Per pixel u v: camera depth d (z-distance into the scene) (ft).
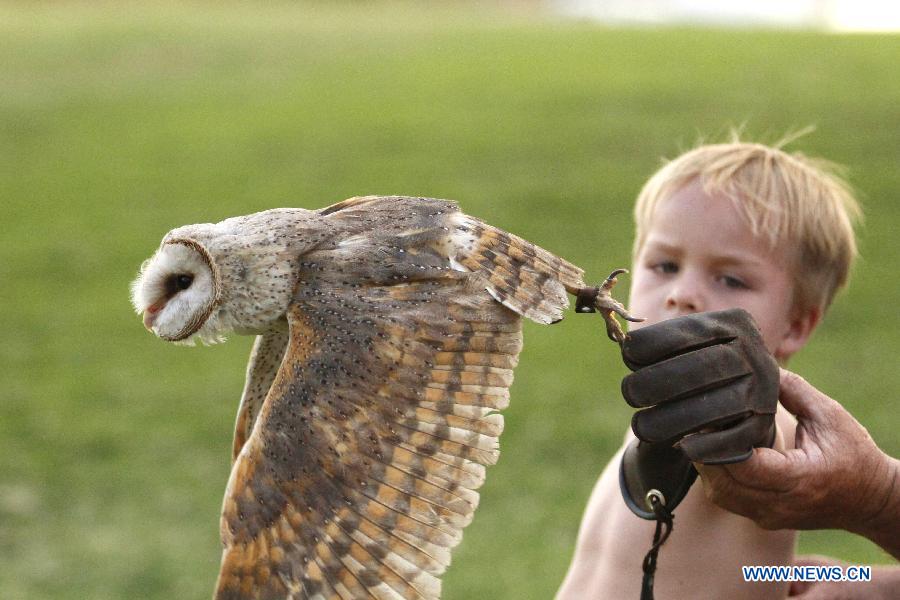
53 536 37.19
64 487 41.06
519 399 46.85
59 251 69.31
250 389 15.64
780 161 17.53
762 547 15.79
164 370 52.65
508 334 13.53
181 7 173.17
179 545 36.76
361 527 13.09
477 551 34.60
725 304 16.75
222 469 42.68
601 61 118.52
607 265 61.87
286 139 92.38
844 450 13.91
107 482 41.50
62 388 50.19
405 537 12.98
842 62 110.52
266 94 110.01
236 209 75.72
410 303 13.64
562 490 39.11
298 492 13.29
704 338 13.35
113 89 111.45
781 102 94.32
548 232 67.92
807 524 14.35
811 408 14.26
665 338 13.34
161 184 81.97
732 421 13.20
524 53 126.93
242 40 137.49
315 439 13.29
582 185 76.33
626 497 15.34
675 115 92.58
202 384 50.83
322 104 104.32
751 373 13.30
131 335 57.21
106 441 44.88
